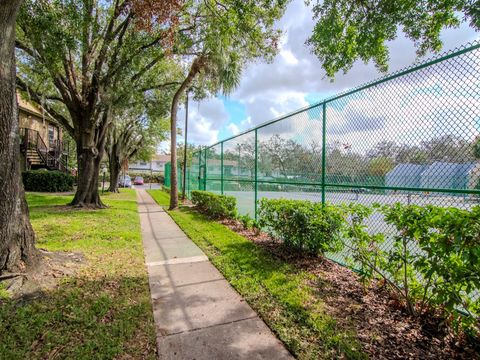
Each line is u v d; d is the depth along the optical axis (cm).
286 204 480
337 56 464
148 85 1098
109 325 251
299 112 520
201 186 1341
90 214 831
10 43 290
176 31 726
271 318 270
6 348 212
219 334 247
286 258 442
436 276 254
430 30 389
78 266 383
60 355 208
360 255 327
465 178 262
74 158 2866
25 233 326
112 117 1076
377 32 408
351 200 395
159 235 650
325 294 317
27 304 275
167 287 348
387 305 291
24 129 1698
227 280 369
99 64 877
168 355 217
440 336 236
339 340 232
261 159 679
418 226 247
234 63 948
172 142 1114
